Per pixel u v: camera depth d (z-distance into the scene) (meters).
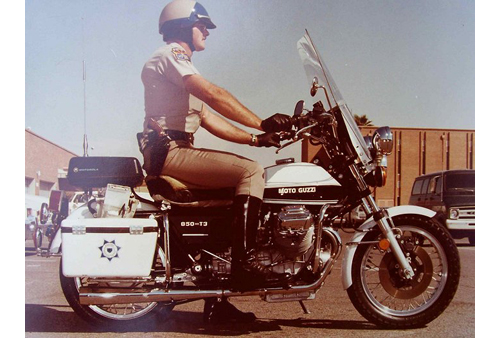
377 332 2.98
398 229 3.05
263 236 2.99
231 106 3.00
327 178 3.05
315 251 2.95
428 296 3.22
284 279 2.93
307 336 2.91
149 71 3.10
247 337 2.90
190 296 2.93
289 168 3.06
